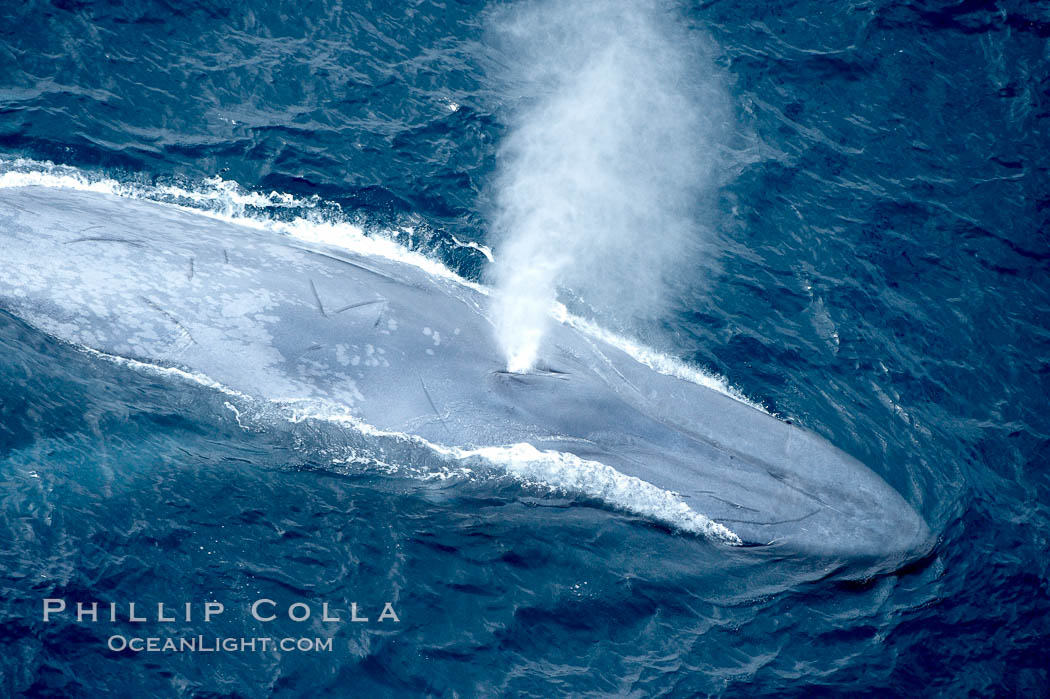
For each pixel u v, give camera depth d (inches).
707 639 2295.8
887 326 3152.1
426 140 3435.0
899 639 2349.9
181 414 2389.3
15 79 3216.0
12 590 2118.6
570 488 2399.1
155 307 2372.0
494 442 2396.7
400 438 2384.4
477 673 2180.1
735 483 2384.4
